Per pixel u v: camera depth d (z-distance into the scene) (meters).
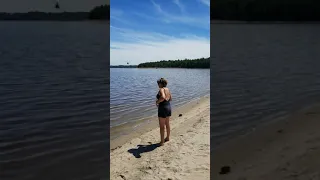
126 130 6.45
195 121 7.12
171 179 3.31
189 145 4.76
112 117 8.42
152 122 7.51
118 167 3.82
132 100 12.68
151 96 14.31
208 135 5.36
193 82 26.42
